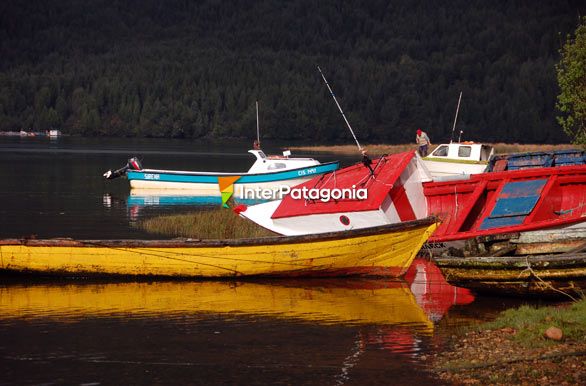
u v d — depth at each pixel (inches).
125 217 2829.7
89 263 1660.9
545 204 2001.7
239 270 1672.0
